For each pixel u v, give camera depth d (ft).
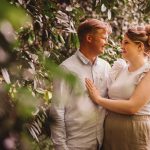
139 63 7.83
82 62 7.77
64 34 8.18
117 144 7.82
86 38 7.75
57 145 7.23
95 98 7.65
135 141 7.73
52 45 7.48
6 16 0.98
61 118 7.16
